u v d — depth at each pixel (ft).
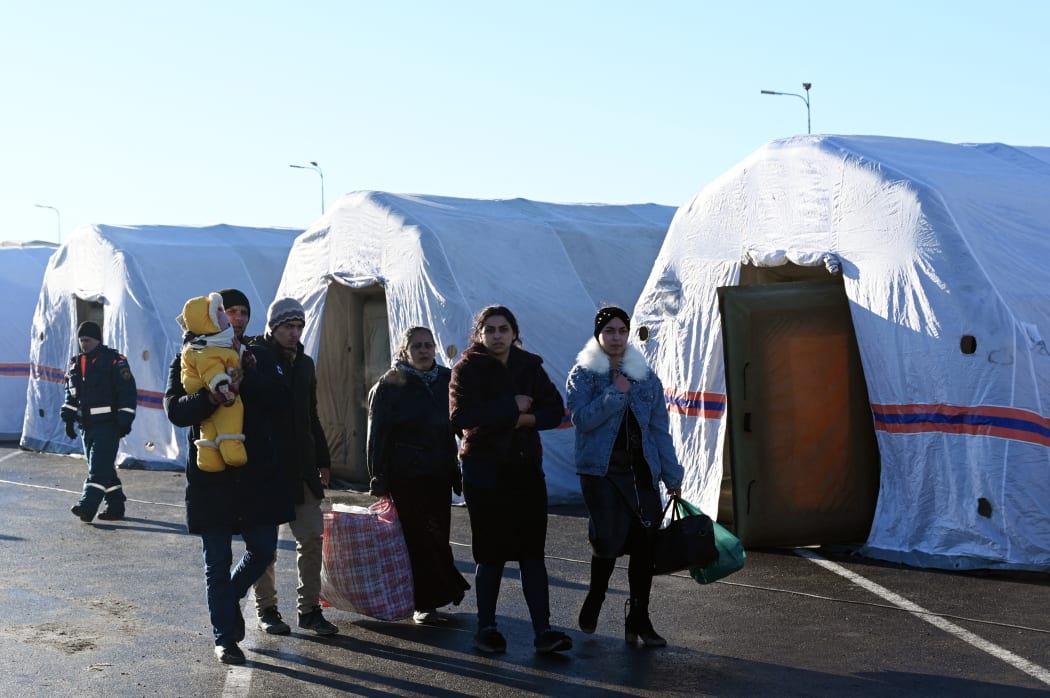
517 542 23.85
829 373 35.17
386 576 26.23
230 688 21.79
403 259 49.21
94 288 67.31
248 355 23.84
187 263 66.80
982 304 31.96
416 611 26.89
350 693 21.43
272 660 23.75
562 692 21.26
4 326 82.79
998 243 33.45
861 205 34.71
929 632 25.00
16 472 60.29
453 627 26.43
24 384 82.79
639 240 56.54
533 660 23.41
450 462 26.71
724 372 36.81
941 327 32.53
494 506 23.79
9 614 27.86
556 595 29.53
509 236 51.85
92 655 24.13
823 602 27.99
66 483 55.47
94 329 43.45
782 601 28.19
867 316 34.17
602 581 24.57
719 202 39.24
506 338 23.84
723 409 38.40
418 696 21.20
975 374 31.86
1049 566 30.53
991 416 31.48
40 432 73.10
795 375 35.01
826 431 35.01
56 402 72.43
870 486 35.19
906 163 35.53
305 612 25.86
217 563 23.66
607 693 21.15
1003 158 40.37
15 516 44.50
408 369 26.66
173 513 45.32
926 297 32.86
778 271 39.45
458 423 23.62
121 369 43.21
